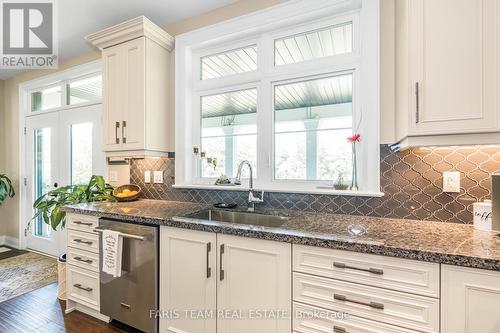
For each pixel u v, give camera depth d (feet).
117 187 8.36
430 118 4.00
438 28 3.96
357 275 3.77
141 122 7.10
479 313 3.14
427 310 3.38
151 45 7.29
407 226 4.66
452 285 3.26
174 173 7.80
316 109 6.40
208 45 7.51
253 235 4.41
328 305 3.95
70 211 6.67
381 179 5.35
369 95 5.42
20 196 11.82
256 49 6.99
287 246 4.22
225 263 4.72
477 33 3.75
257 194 6.56
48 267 9.84
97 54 9.56
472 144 3.88
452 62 3.88
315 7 5.89
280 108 6.75
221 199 7.09
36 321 6.48
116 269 5.62
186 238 5.08
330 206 5.83
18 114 11.91
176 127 7.73
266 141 6.75
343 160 6.11
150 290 5.42
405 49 4.25
